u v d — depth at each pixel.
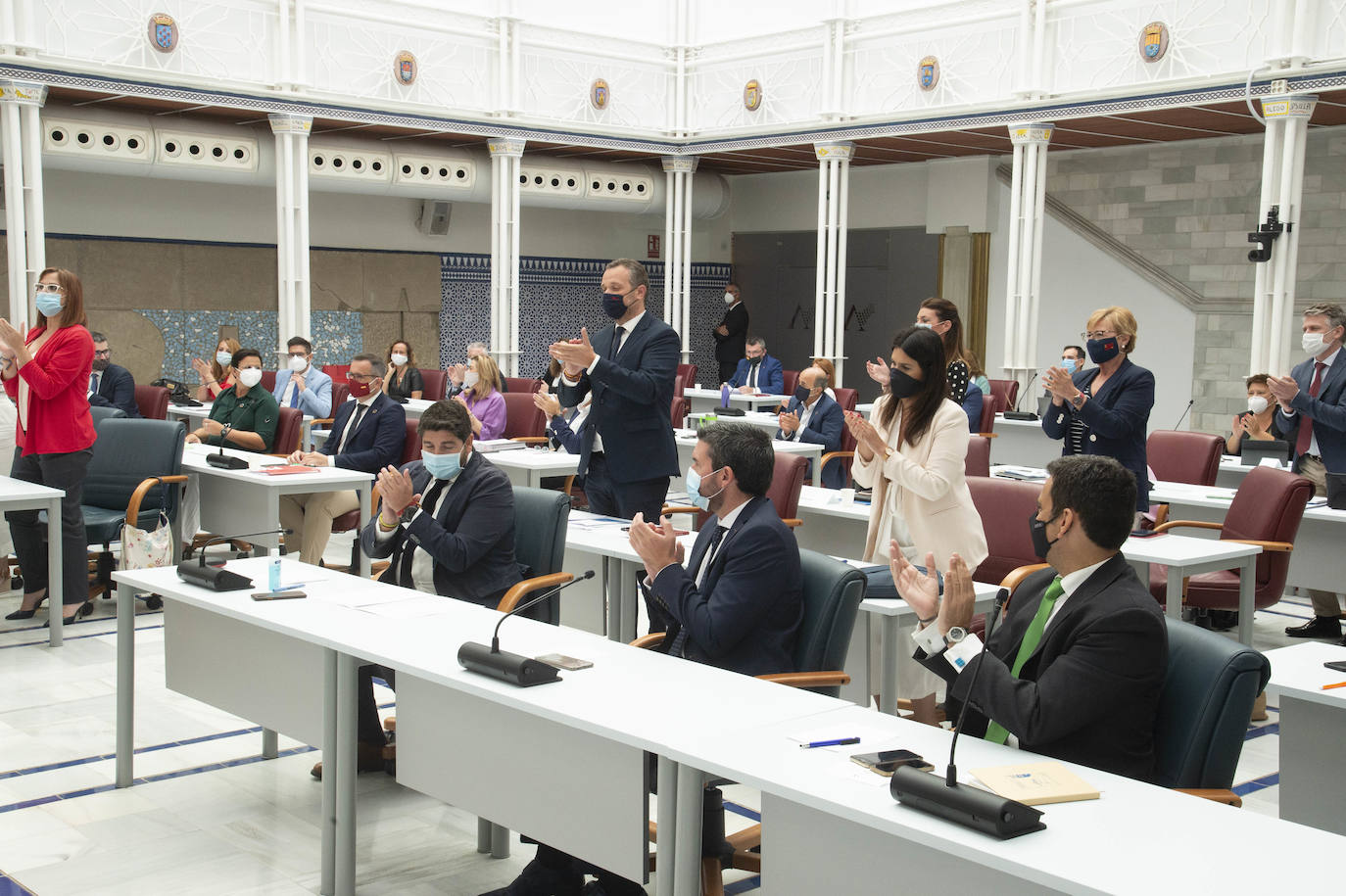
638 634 6.17
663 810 2.54
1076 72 11.12
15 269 10.37
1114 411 5.34
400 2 12.29
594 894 3.26
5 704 5.11
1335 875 1.93
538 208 16.44
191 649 4.02
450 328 15.74
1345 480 5.69
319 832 3.88
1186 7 10.27
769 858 2.39
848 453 8.45
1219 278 12.91
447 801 3.11
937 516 4.30
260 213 14.05
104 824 3.92
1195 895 1.85
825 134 13.07
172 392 12.30
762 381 13.55
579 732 2.73
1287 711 3.28
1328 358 6.39
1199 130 12.19
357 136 13.34
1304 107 9.62
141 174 11.83
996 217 14.74
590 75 13.66
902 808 2.17
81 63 10.47
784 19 13.61
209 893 3.45
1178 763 2.56
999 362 14.90
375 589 3.99
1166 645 2.56
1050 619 2.70
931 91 12.18
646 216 17.55
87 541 6.34
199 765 4.46
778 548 3.39
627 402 5.28
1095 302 13.93
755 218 17.56
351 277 14.76
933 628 2.73
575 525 5.25
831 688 3.39
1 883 3.49
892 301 15.95
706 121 14.20
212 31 11.23
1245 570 5.10
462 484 4.36
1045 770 2.36
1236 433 8.33
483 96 12.95
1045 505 2.72
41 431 6.05
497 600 4.32
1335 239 12.01
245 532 6.61
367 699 4.36
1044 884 1.92
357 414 7.56
